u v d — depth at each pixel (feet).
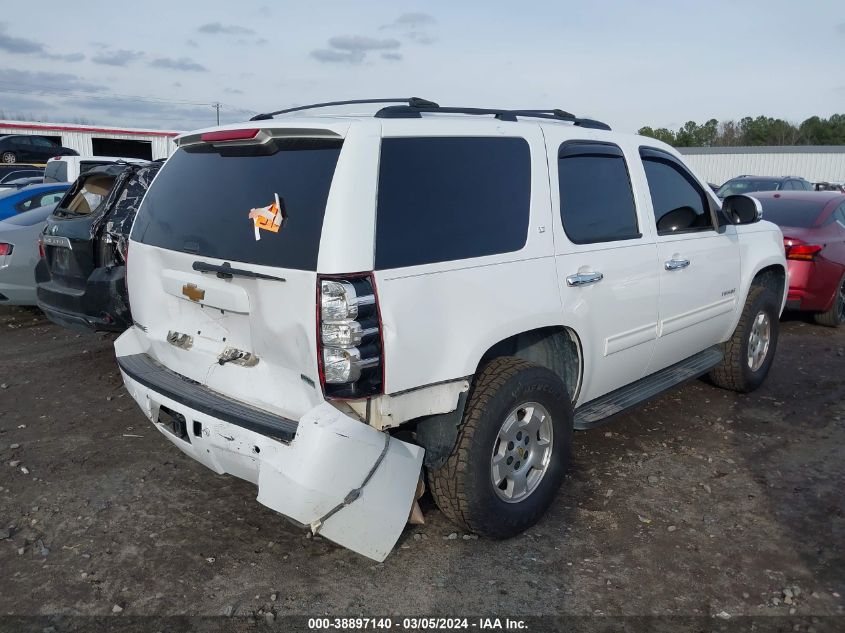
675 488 13.47
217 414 9.79
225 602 9.97
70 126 88.43
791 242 24.97
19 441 15.46
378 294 9.08
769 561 11.09
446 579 10.52
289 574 10.64
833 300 25.96
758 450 15.26
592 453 15.02
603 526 12.06
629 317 13.37
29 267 24.75
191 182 11.29
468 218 10.37
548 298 11.35
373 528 9.58
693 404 18.08
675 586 10.42
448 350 9.93
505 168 11.10
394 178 9.60
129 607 9.86
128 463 14.40
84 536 11.64
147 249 11.72
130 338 12.94
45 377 19.98
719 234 16.17
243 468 9.75
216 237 10.30
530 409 11.34
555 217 11.73
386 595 10.14
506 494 11.32
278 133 9.89
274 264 9.33
